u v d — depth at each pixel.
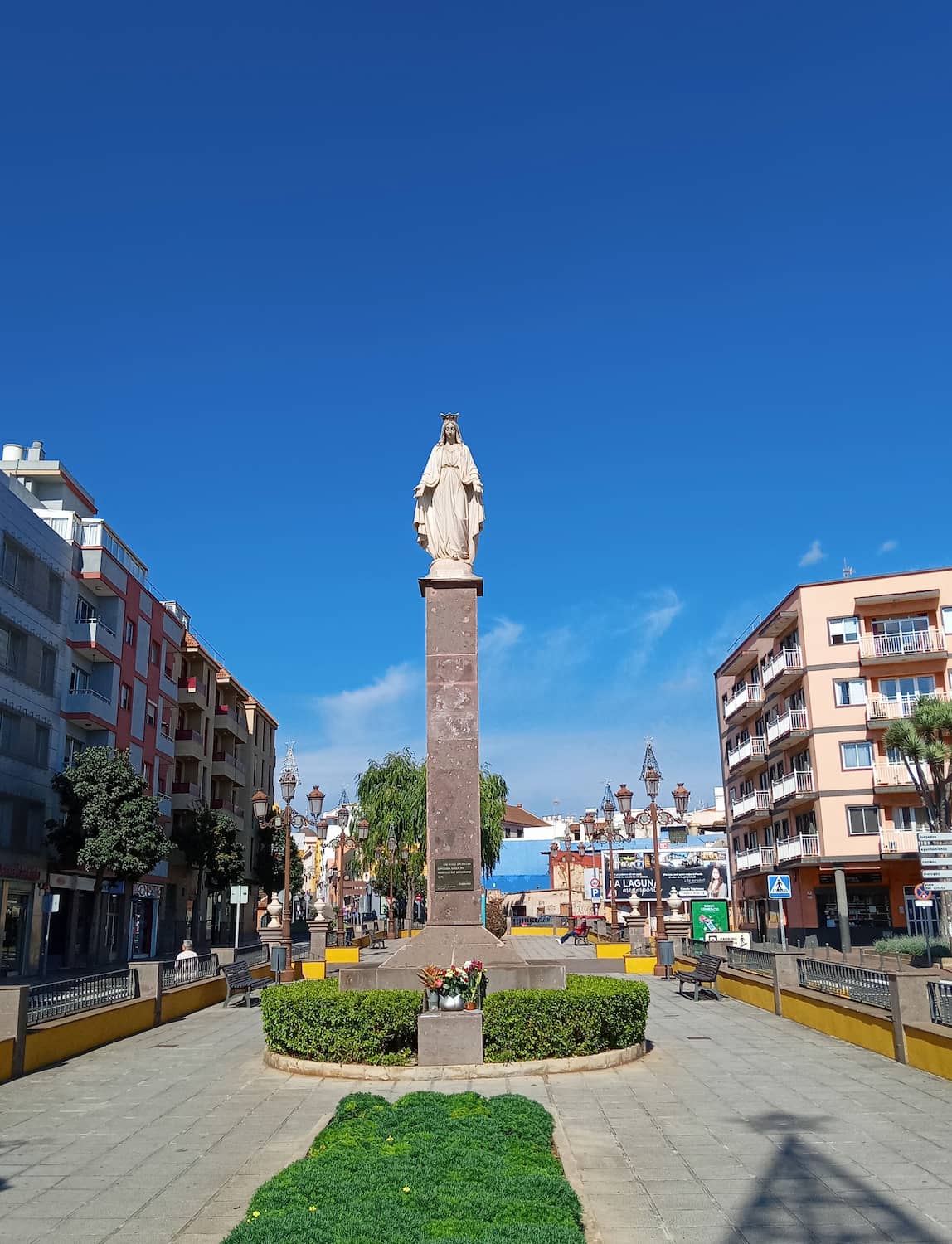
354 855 55.31
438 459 17.61
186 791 50.38
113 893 40.53
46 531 36.62
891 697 42.59
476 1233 5.81
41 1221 7.06
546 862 90.50
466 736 16.16
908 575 43.09
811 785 43.38
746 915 54.66
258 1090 11.46
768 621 47.44
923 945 29.45
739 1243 6.45
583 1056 12.21
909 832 40.97
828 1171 7.95
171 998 18.20
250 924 63.84
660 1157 8.40
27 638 34.88
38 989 13.46
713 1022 16.73
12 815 33.34
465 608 16.75
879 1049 13.29
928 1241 6.45
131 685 43.59
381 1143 7.84
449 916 15.45
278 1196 6.45
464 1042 11.89
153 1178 8.05
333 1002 12.34
